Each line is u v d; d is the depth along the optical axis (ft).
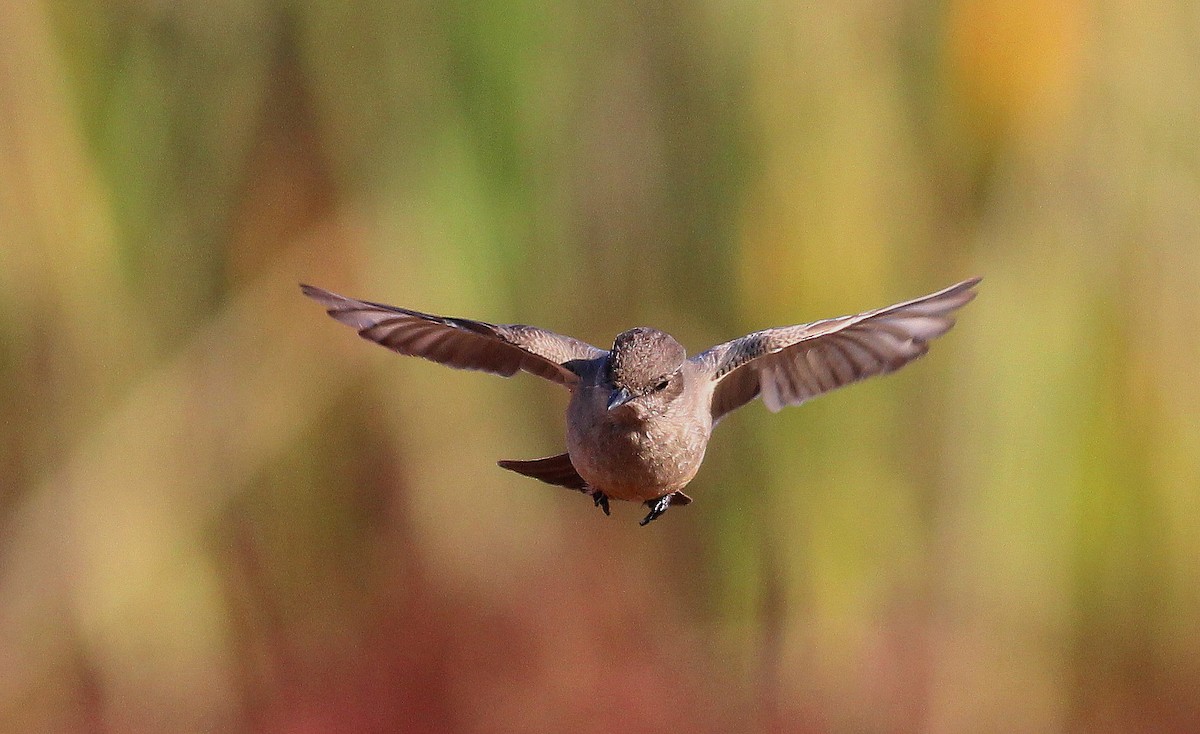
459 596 43.68
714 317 41.29
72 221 39.86
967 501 40.55
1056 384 40.24
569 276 42.01
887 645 41.68
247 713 41.81
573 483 27.09
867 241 39.75
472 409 43.19
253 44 41.75
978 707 41.27
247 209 41.81
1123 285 40.50
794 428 41.70
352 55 41.73
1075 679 41.65
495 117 41.81
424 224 41.32
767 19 40.81
